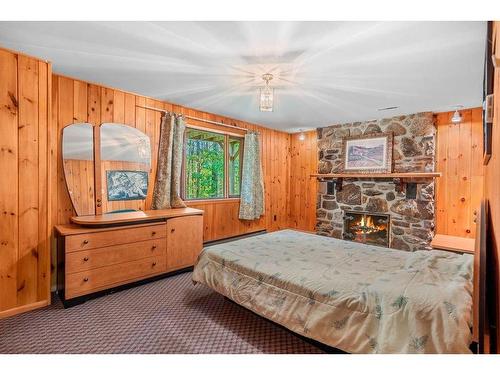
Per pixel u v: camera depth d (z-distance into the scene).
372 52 2.13
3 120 2.18
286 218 5.94
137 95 3.39
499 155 0.93
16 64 2.23
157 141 3.63
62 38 2.02
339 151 4.92
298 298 1.80
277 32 1.87
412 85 2.86
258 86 3.00
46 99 2.40
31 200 2.34
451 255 2.20
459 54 2.14
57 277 2.75
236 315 2.33
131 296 2.67
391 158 4.23
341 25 1.77
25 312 2.30
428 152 3.91
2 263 2.21
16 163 2.26
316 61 2.32
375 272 1.93
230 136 4.80
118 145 3.24
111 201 3.18
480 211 1.37
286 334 2.04
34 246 2.37
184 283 3.03
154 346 1.87
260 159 5.14
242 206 4.88
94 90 3.03
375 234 4.52
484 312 1.05
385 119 4.36
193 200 4.21
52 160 2.76
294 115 4.29
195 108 4.01
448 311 1.33
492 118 1.28
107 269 2.66
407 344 1.35
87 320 2.20
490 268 1.25
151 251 3.01
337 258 2.29
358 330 1.53
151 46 2.12
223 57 2.29
